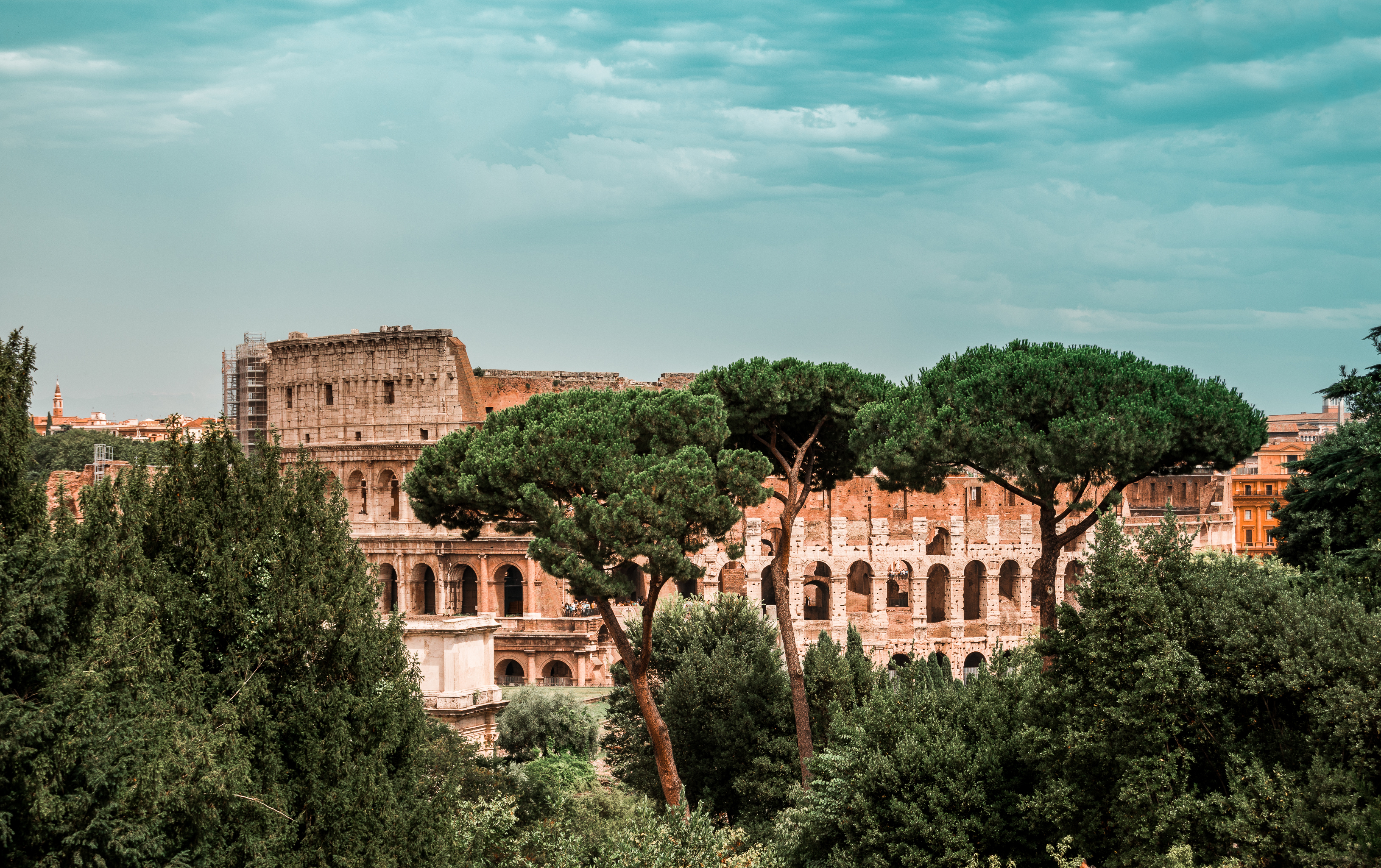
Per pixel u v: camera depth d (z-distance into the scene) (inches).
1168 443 2192.4
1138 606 1565.0
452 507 2383.1
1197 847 1486.2
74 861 1168.2
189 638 1494.8
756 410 2524.6
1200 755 1577.3
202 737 1352.1
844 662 2564.0
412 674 1749.5
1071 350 2468.0
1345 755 1437.0
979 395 2363.4
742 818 2436.0
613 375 6250.0
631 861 1734.7
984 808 1745.8
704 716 2605.8
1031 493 2394.2
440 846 1610.5
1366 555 1999.3
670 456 2285.9
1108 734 1563.7
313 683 1579.7
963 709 1966.0
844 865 1780.3
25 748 1139.9
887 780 1798.7
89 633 1295.5
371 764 1558.8
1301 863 1347.2
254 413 6407.5
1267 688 1494.8
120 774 1230.9
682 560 2118.6
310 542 1669.5
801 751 2389.3
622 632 2231.8
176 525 1611.7
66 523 1455.5
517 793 2410.2
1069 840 1563.7
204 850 1336.1
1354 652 1482.5
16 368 1384.1
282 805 1467.8
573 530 2138.3
